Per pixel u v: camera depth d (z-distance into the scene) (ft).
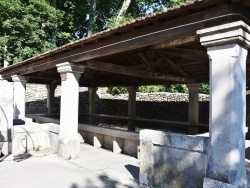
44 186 12.64
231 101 8.96
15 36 42.32
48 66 19.33
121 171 14.89
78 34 60.64
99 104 48.01
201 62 19.85
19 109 24.76
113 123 38.68
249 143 19.30
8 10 41.24
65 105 17.48
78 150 18.07
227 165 8.93
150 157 12.09
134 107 36.06
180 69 23.35
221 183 8.96
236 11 8.78
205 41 9.57
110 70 18.29
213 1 8.77
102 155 18.80
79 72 17.53
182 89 58.80
